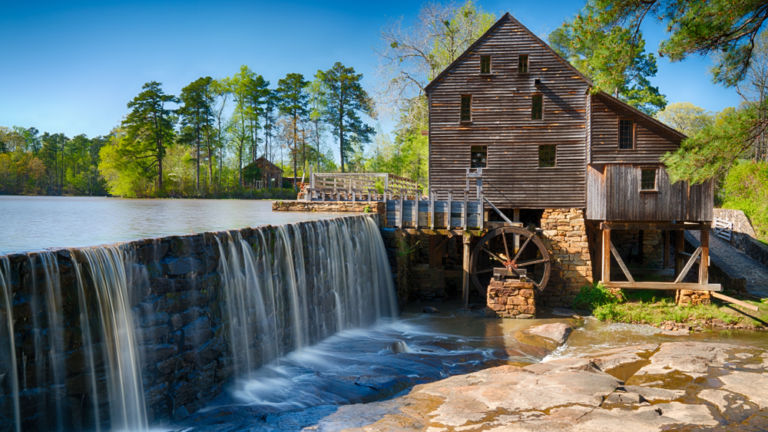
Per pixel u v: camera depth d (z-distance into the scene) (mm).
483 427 8156
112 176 71438
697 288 20141
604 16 13086
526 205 22703
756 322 18422
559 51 40656
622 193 20484
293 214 19781
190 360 8828
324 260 14797
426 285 22719
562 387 10141
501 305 19562
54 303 6367
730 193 38688
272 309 11680
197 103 73188
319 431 8000
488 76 22969
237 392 9961
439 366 12734
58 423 6426
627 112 21797
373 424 8273
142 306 7852
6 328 5789
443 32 38875
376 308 19094
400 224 21281
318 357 12781
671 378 11391
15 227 12633
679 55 12773
